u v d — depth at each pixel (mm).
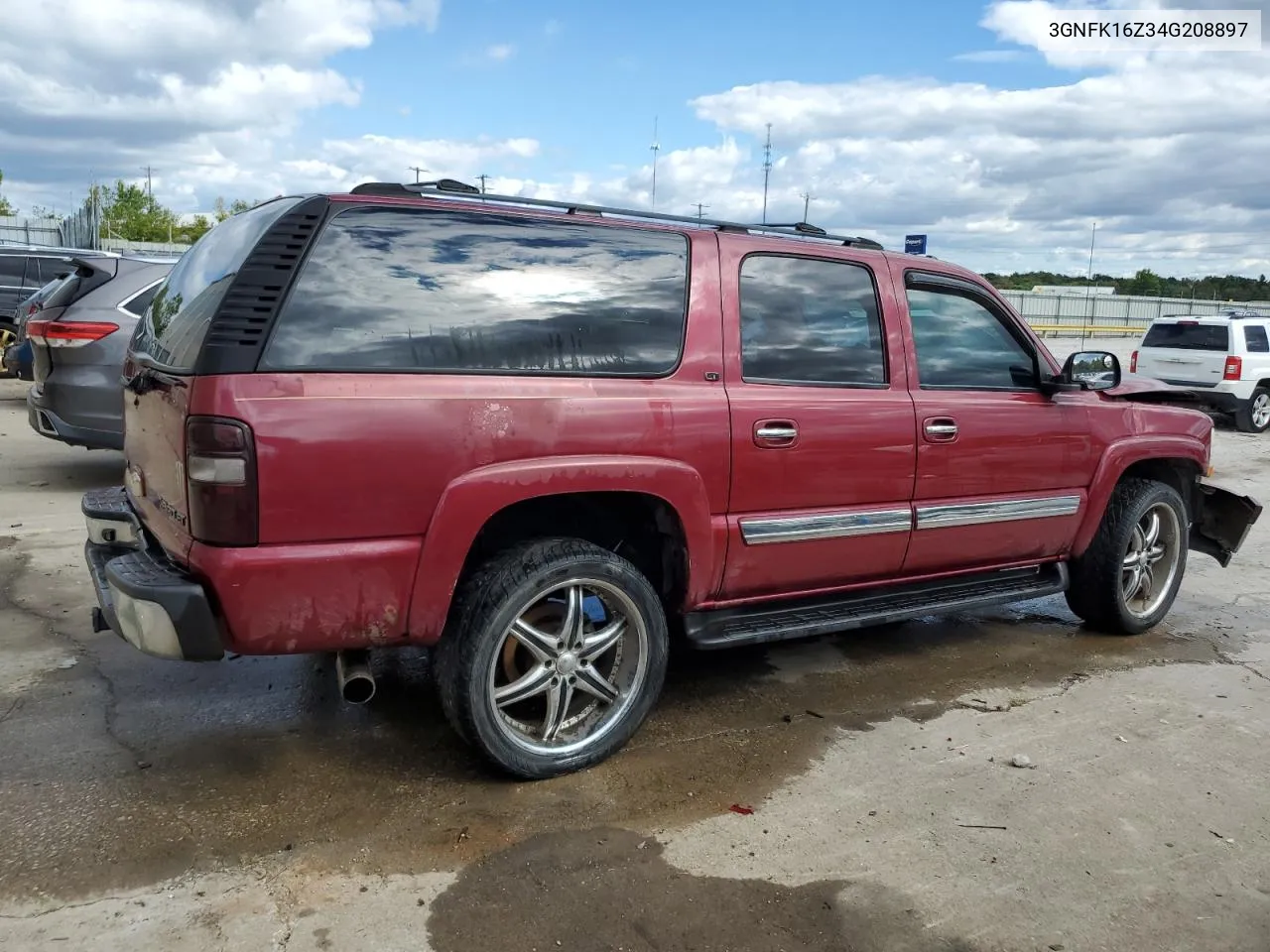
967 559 4375
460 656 3043
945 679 4395
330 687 3955
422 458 2854
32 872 2629
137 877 2633
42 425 7070
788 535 3674
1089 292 37938
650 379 3361
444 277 3025
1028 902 2695
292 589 2736
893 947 2486
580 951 2410
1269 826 3164
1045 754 3643
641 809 3102
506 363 3068
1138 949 2523
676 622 3650
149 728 3535
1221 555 5555
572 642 3271
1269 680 4531
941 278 4250
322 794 3107
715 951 2434
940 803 3225
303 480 2697
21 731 3469
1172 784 3428
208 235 3598
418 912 2531
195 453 2645
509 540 3402
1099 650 4906
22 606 4777
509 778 3230
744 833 2984
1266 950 2535
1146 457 4918
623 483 3215
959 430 4133
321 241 2861
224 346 2656
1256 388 14586
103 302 6898
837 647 4801
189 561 2738
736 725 3795
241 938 2406
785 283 3775
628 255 3400
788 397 3648
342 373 2785
